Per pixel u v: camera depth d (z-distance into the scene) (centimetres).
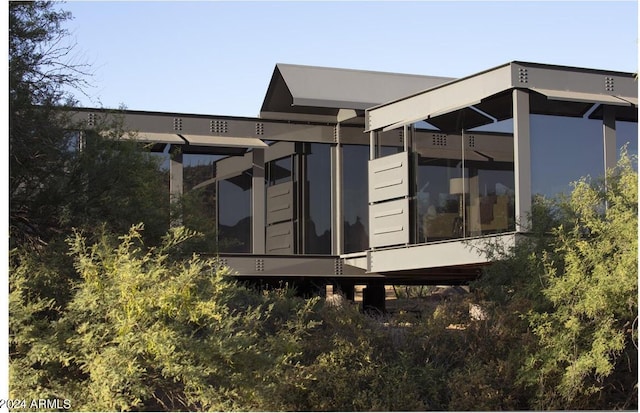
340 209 2262
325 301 1298
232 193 2198
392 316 1331
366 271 2098
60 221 1182
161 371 992
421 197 1945
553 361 1168
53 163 1234
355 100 2217
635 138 1788
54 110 1261
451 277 2230
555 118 1720
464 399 1151
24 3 1230
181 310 976
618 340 1138
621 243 1191
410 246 1914
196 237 1398
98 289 986
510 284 1335
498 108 1770
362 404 1150
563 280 1198
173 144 2145
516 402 1188
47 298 1077
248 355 1012
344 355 1192
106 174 1263
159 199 1428
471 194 1817
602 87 1742
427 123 1945
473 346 1236
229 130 2195
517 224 1497
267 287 2178
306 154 2280
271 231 2233
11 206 1202
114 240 1121
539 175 1691
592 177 1731
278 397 1086
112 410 945
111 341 976
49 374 1003
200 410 1020
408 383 1179
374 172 2058
